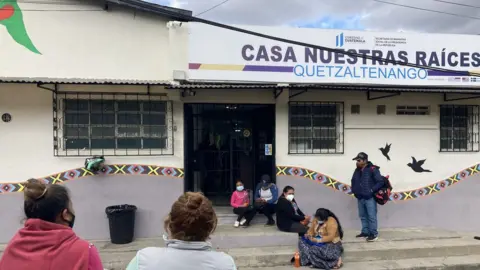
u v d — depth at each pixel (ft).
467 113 27.63
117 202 23.49
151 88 23.77
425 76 25.26
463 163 27.20
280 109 25.21
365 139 26.09
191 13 24.08
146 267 5.87
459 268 20.43
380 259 21.33
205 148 27.37
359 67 24.48
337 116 26.17
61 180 23.11
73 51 23.91
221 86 22.03
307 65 23.89
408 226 26.48
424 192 26.68
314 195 25.40
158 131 24.23
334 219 20.59
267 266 20.36
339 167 25.70
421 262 20.92
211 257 6.05
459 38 25.75
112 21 24.23
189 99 24.48
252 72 23.36
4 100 22.77
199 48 22.95
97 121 23.67
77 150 23.41
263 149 26.68
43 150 23.02
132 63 24.36
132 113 23.99
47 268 6.23
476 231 26.63
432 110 26.89
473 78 25.81
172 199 23.95
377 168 23.07
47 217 6.61
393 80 24.86
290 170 25.21
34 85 22.99
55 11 23.80
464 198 27.09
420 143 26.76
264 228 23.84
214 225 6.39
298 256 20.26
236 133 27.66
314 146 25.96
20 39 23.54
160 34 24.58
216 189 27.58
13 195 22.71
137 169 23.71
